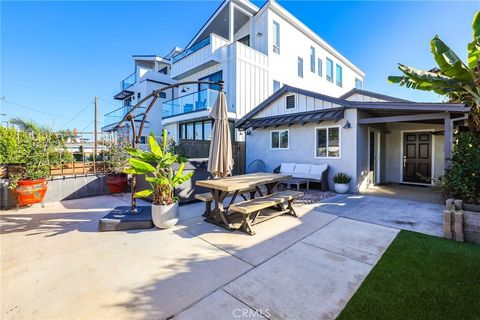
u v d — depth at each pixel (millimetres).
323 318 2070
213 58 12094
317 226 4500
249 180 4973
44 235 4125
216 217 4664
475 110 5645
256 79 12422
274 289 2508
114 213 4918
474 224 3613
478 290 2402
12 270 2924
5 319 2084
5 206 6043
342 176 7863
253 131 11094
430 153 9211
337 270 2871
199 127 13125
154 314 2145
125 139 9133
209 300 2336
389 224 4582
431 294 2354
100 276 2781
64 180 7027
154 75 18734
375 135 9438
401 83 5809
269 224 4645
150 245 3676
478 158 4945
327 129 8570
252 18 13586
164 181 4375
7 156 6148
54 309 2213
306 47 15359
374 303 2240
